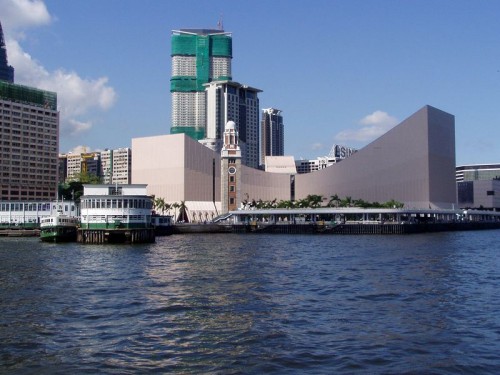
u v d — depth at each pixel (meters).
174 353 33.41
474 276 65.00
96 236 121.69
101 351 33.84
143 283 58.62
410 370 30.27
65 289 54.81
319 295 51.56
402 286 56.84
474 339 36.12
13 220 170.75
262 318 41.97
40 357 32.75
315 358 32.34
